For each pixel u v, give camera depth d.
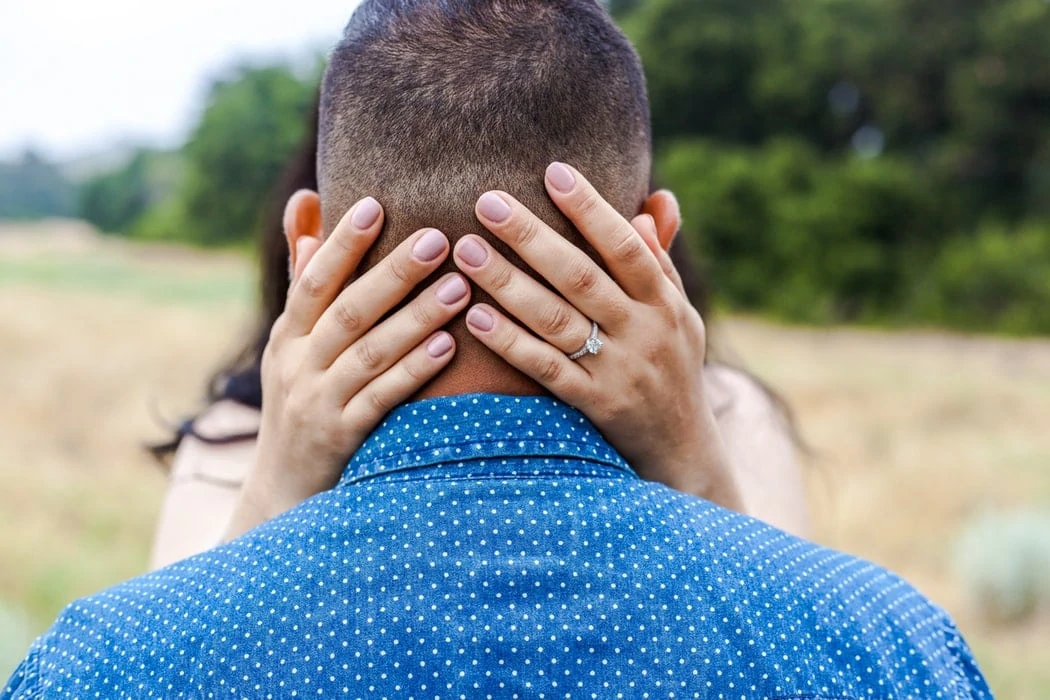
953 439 9.54
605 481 0.94
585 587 0.88
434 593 0.87
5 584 5.34
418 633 0.86
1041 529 5.54
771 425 1.86
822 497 6.96
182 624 0.88
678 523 0.92
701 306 1.94
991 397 11.53
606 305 0.98
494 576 0.88
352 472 0.97
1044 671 4.51
